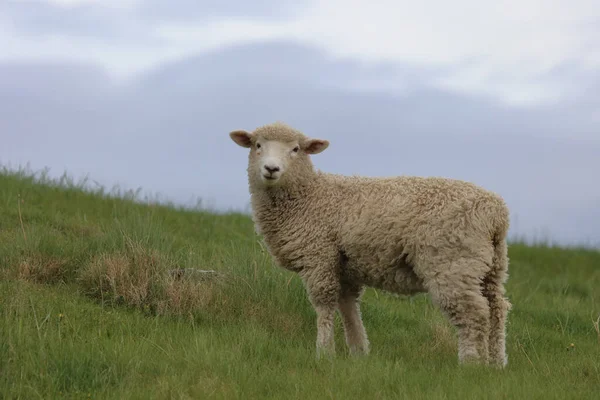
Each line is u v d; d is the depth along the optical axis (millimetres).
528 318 15523
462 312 10188
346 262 11148
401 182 10766
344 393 8805
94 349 9656
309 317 13039
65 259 13461
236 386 8922
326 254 11078
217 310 12555
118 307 12359
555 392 8883
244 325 11969
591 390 9320
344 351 11461
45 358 9156
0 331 9656
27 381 8617
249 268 13711
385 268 10734
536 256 26141
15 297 11352
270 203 11477
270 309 12742
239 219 22812
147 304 12461
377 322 13867
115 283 12703
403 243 10414
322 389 8961
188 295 12602
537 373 10086
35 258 13289
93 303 12297
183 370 9430
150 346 10266
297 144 11602
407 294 11148
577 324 15273
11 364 8961
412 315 14555
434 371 9945
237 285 13203
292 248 11266
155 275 12938
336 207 11055
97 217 18688
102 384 8750
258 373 9602
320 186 11336
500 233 10500
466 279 10148
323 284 11109
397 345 12383
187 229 19516
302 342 11641
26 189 19922
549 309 16391
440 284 10195
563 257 26203
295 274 13930
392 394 8945
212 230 19953
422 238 10250
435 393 8688
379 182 10922
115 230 14531
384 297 15898
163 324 11750
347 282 11586
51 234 14547
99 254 13586
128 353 9672
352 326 11742
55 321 10922
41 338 9727
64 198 20188
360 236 10688
